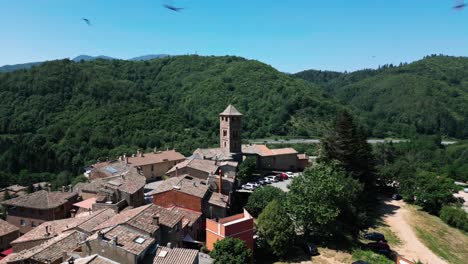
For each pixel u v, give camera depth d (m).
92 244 39.62
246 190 88.19
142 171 96.00
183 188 62.28
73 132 139.25
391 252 63.84
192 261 39.19
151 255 40.41
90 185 77.19
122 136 140.00
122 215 50.22
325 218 59.62
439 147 190.12
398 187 101.62
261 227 55.78
